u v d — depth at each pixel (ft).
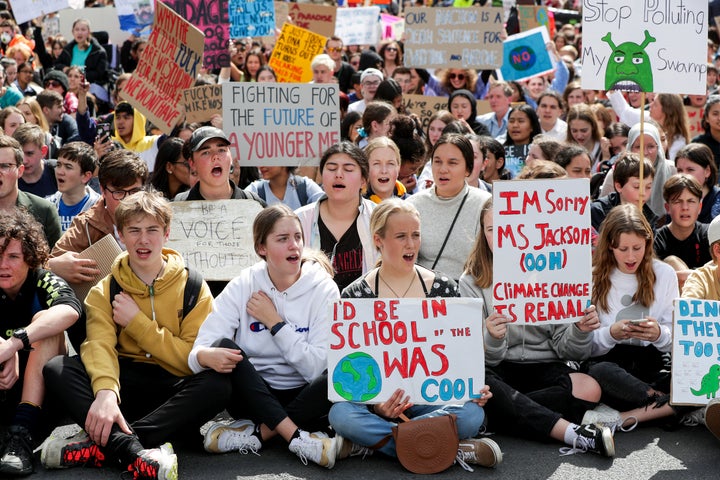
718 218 17.95
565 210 17.01
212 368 15.92
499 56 35.45
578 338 17.31
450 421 15.52
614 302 18.33
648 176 22.34
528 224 16.96
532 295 17.03
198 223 19.94
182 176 23.27
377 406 16.10
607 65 21.54
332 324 15.80
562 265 17.06
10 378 15.96
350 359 15.79
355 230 19.88
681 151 24.54
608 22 21.49
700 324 16.51
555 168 20.03
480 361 15.93
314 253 17.89
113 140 31.50
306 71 38.63
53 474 15.26
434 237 20.10
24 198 20.90
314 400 16.26
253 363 16.94
